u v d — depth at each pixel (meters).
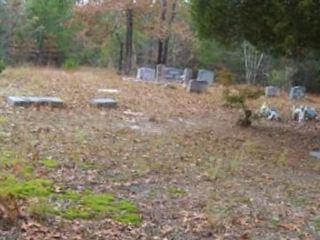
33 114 13.09
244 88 15.73
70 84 19.95
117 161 9.02
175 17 33.34
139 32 37.06
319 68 32.72
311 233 6.32
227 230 6.05
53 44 36.69
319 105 23.70
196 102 19.08
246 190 8.09
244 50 33.28
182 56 38.09
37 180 7.09
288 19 12.37
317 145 13.23
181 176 8.49
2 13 35.28
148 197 7.06
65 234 5.32
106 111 14.98
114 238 5.40
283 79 30.91
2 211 5.44
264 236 6.00
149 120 14.41
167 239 5.54
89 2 33.78
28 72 22.59
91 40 37.78
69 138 10.54
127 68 31.97
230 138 12.94
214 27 14.14
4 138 9.79
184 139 12.12
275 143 12.98
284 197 7.96
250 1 13.23
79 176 7.72
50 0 36.22
